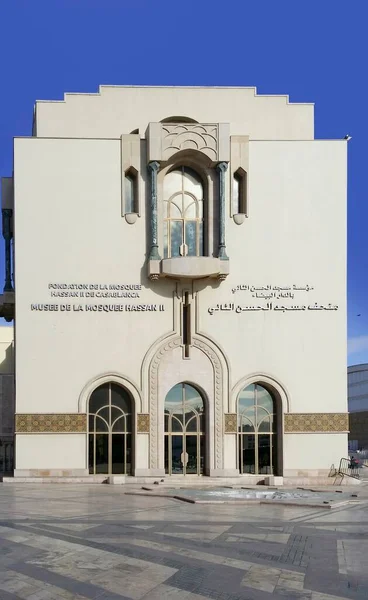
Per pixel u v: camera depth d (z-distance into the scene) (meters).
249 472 25.81
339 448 25.70
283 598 8.20
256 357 25.91
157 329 25.75
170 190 26.58
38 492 20.95
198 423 25.78
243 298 26.08
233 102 28.14
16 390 24.84
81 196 25.91
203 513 15.95
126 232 25.94
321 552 11.02
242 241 26.28
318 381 25.97
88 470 24.98
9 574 9.27
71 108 27.66
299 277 26.30
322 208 26.61
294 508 17.36
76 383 25.16
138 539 11.96
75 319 25.39
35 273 25.41
